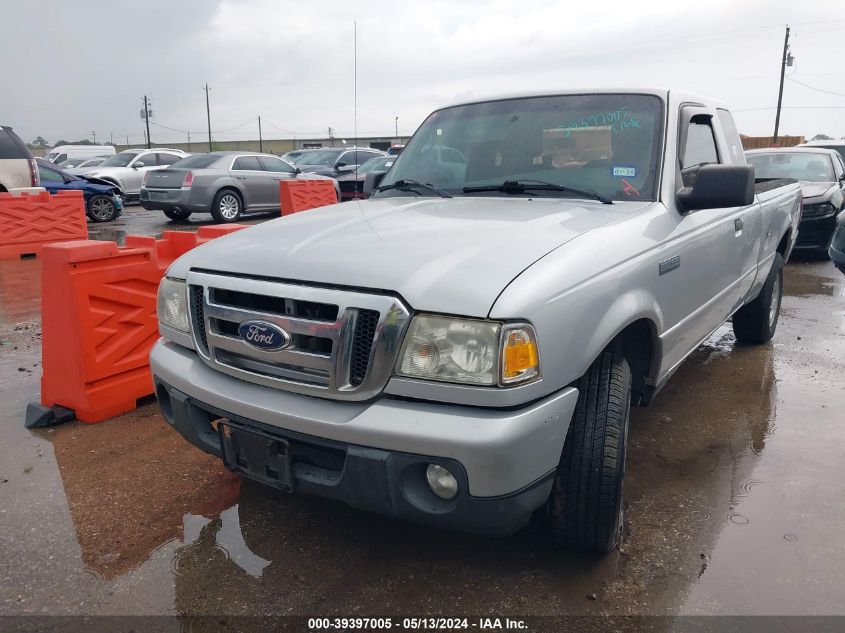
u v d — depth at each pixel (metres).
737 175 2.84
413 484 2.10
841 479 3.20
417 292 2.06
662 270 2.77
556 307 2.11
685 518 2.85
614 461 2.36
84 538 2.75
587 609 2.30
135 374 4.07
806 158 10.13
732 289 3.98
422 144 3.79
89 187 14.73
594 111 3.36
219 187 13.88
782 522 2.82
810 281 8.21
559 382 2.13
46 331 3.94
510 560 2.57
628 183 3.06
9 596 2.39
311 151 18.94
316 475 2.26
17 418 3.98
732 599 2.34
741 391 4.40
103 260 3.83
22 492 3.11
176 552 2.65
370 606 2.33
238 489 3.15
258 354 2.31
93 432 3.77
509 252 2.23
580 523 2.43
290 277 2.26
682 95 3.51
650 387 2.97
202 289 2.54
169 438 3.69
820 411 4.05
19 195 11.12
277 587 2.44
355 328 2.11
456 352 2.00
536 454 2.07
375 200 3.42
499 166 3.37
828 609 2.29
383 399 2.11
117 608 2.33
